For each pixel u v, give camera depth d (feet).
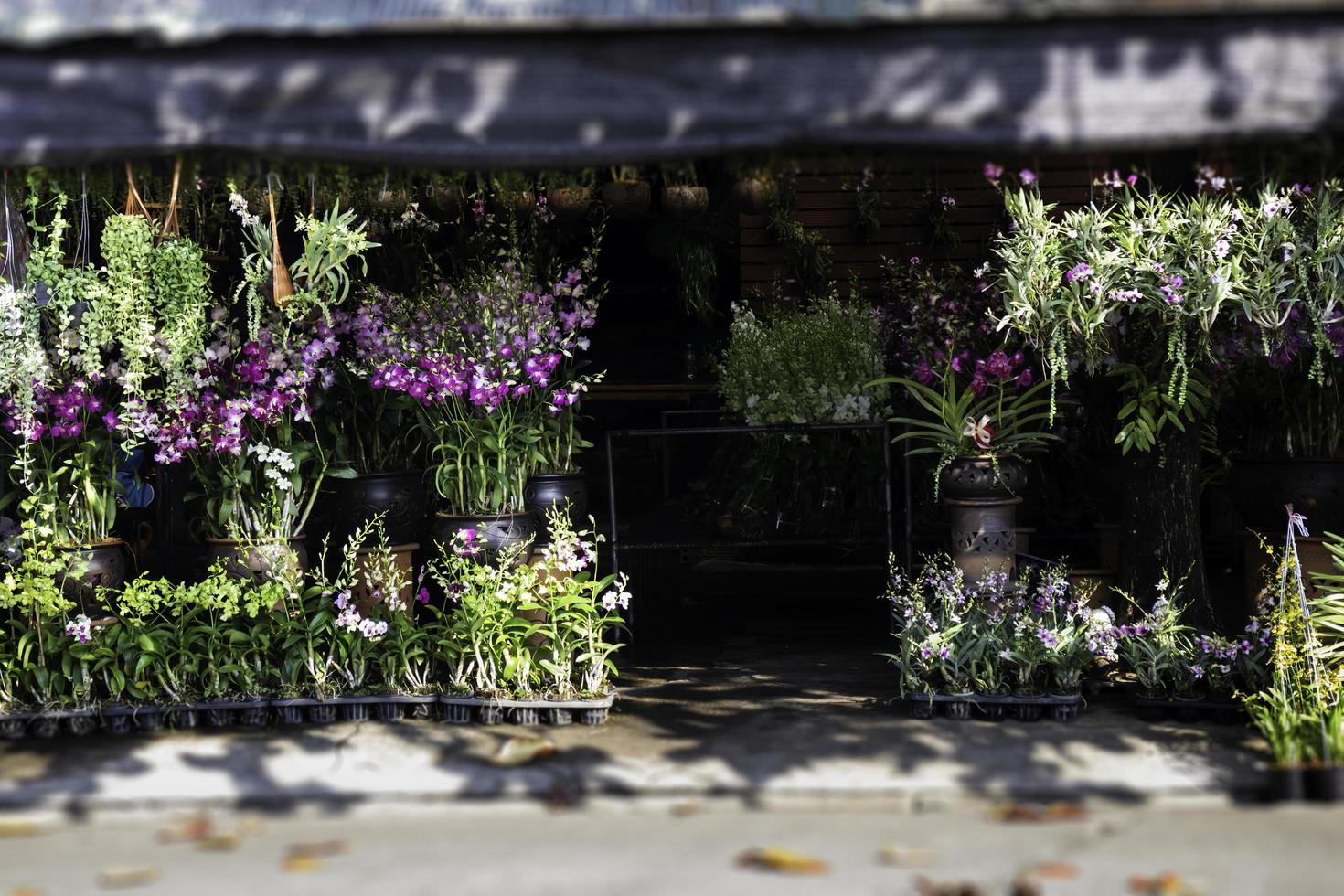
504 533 17.95
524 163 12.19
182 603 16.57
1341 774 13.10
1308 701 14.93
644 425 32.96
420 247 22.26
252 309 17.49
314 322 18.71
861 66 11.72
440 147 11.94
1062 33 11.61
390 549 18.72
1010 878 11.13
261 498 17.69
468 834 12.55
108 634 16.29
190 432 17.07
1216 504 25.43
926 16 11.46
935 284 22.57
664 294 34.96
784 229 29.19
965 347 21.04
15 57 11.90
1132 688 16.97
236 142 11.93
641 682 18.49
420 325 18.65
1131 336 18.80
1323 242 16.80
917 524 23.22
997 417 18.60
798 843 12.12
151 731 15.87
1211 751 14.46
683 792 13.51
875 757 14.39
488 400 17.79
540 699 16.08
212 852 12.10
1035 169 17.79
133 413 16.74
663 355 35.12
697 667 19.48
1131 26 11.56
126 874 11.45
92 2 11.91
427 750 14.87
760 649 20.80
